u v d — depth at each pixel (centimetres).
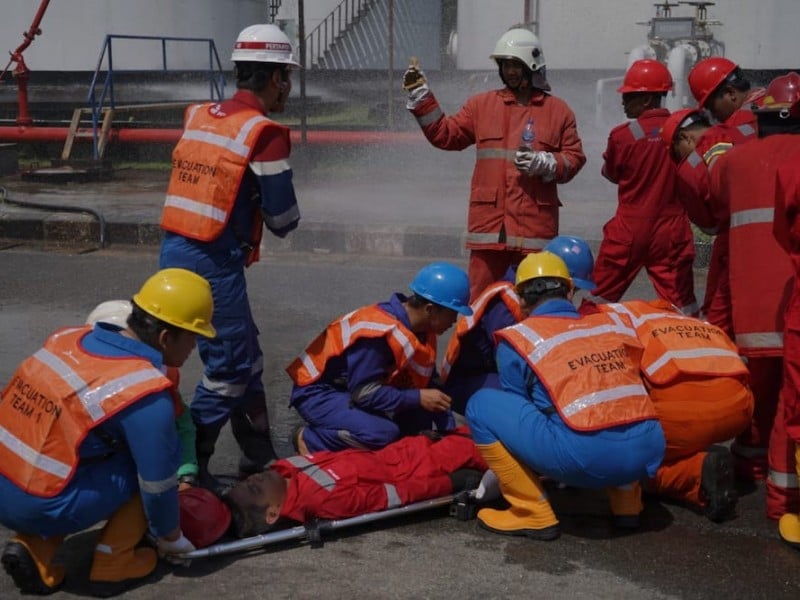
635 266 617
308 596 378
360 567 401
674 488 455
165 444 361
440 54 2083
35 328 748
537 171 549
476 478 456
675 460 454
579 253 479
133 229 1068
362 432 468
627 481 412
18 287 879
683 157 559
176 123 1636
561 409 402
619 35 1609
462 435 476
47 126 1642
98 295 851
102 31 1933
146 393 356
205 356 466
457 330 499
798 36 1541
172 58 1959
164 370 386
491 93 573
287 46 470
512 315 486
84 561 402
